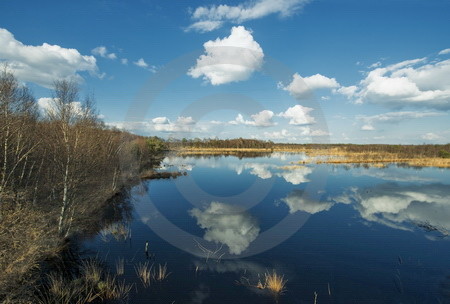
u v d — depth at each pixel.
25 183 14.22
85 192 15.65
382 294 8.08
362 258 10.53
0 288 6.78
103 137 20.70
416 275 9.23
